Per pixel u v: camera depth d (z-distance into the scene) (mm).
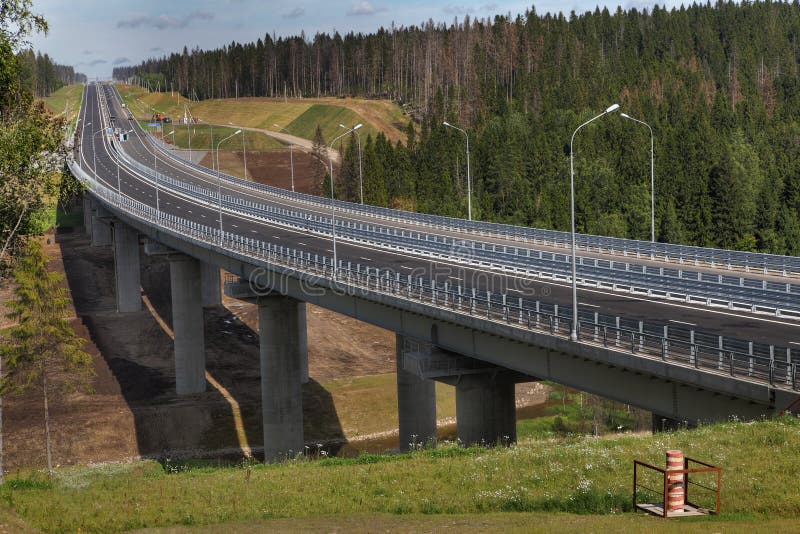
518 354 39969
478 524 24141
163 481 35781
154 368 88750
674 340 30797
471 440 46906
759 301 44031
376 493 29578
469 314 41719
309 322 100812
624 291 51781
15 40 36375
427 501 27641
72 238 147125
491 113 195125
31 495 34062
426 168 154250
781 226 126562
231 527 26688
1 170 37625
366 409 79500
